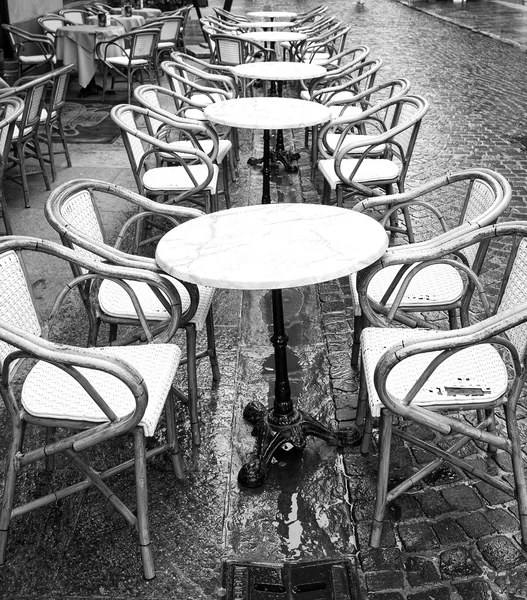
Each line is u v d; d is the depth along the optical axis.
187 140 5.34
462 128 7.75
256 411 3.03
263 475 2.68
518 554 2.32
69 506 2.59
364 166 4.54
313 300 4.17
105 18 9.24
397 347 2.03
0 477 2.75
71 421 2.18
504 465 2.73
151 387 2.29
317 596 2.19
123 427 2.07
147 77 10.44
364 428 2.77
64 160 6.67
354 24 17.28
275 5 22.56
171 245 2.47
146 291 2.90
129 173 6.30
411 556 2.32
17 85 6.27
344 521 2.50
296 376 3.40
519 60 12.02
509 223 2.45
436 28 16.42
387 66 11.42
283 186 6.11
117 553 2.38
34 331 2.51
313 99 5.85
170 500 2.60
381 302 2.80
